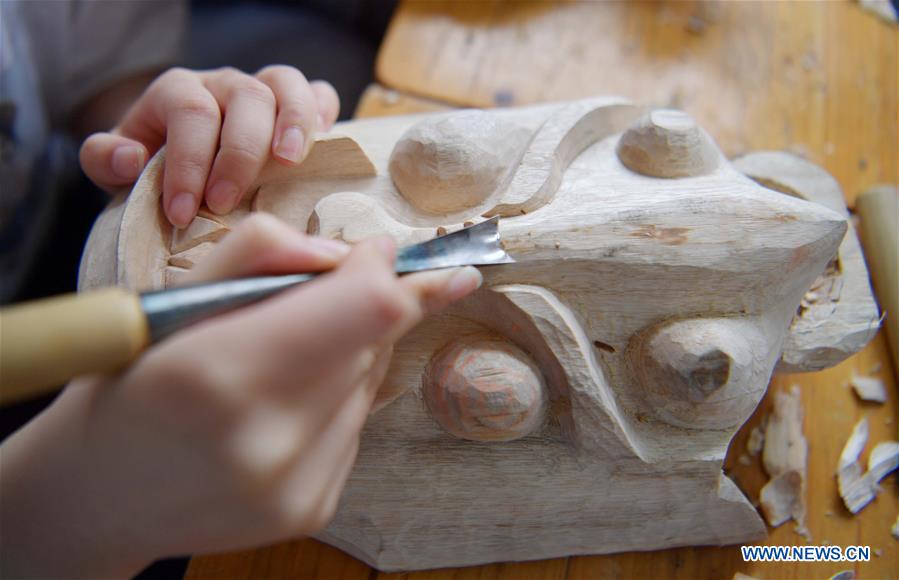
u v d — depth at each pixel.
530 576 0.34
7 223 0.48
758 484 0.36
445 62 0.50
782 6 0.53
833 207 0.37
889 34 0.51
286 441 0.21
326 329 0.20
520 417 0.29
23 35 0.50
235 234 0.22
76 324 0.19
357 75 0.59
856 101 0.48
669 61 0.50
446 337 0.30
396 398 0.30
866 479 0.36
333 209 0.30
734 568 0.34
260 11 0.62
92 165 0.33
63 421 0.21
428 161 0.31
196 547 0.22
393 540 0.33
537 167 0.31
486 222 0.28
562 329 0.29
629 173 0.32
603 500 0.32
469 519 0.32
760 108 0.48
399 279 0.24
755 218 0.29
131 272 0.28
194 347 0.20
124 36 0.54
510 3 0.53
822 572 0.34
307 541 0.35
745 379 0.29
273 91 0.32
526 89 0.49
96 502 0.21
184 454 0.20
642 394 0.30
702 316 0.30
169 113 0.31
